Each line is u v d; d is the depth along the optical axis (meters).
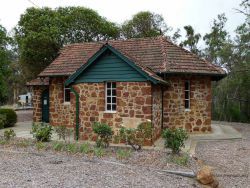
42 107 25.45
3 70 23.84
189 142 16.61
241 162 13.14
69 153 12.67
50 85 22.67
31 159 11.36
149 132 14.88
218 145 16.83
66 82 16.91
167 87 18.97
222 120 32.03
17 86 59.62
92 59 16.23
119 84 15.97
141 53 20.11
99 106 16.38
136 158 12.17
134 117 15.63
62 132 15.66
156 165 11.28
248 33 28.56
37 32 32.84
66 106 22.08
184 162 11.57
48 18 33.84
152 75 15.46
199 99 19.86
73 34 34.88
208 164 12.64
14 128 22.66
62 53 23.88
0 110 23.44
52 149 13.31
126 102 15.80
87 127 16.61
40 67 34.03
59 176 9.17
